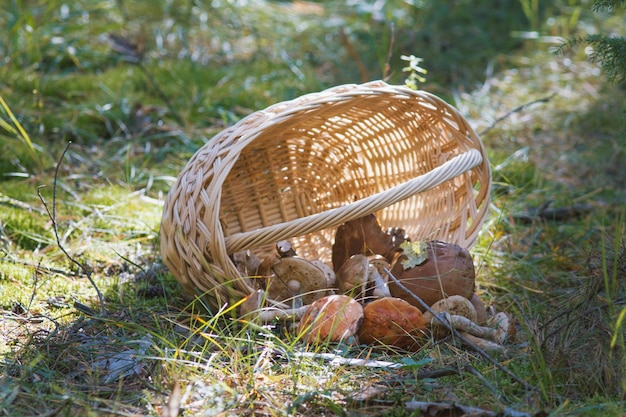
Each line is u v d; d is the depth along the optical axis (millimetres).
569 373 1953
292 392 1856
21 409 1793
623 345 1905
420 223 2689
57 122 3904
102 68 4762
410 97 2424
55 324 2223
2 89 4191
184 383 1898
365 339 2115
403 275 2266
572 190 3643
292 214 2900
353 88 2406
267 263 2359
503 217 3166
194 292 2312
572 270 2730
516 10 5824
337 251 2572
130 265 2756
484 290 2631
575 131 4309
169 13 5477
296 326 2137
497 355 2053
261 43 5344
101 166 3600
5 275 2570
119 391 1819
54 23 4977
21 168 3412
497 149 4055
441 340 2082
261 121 2309
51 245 2850
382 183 2824
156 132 3945
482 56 5285
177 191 2275
